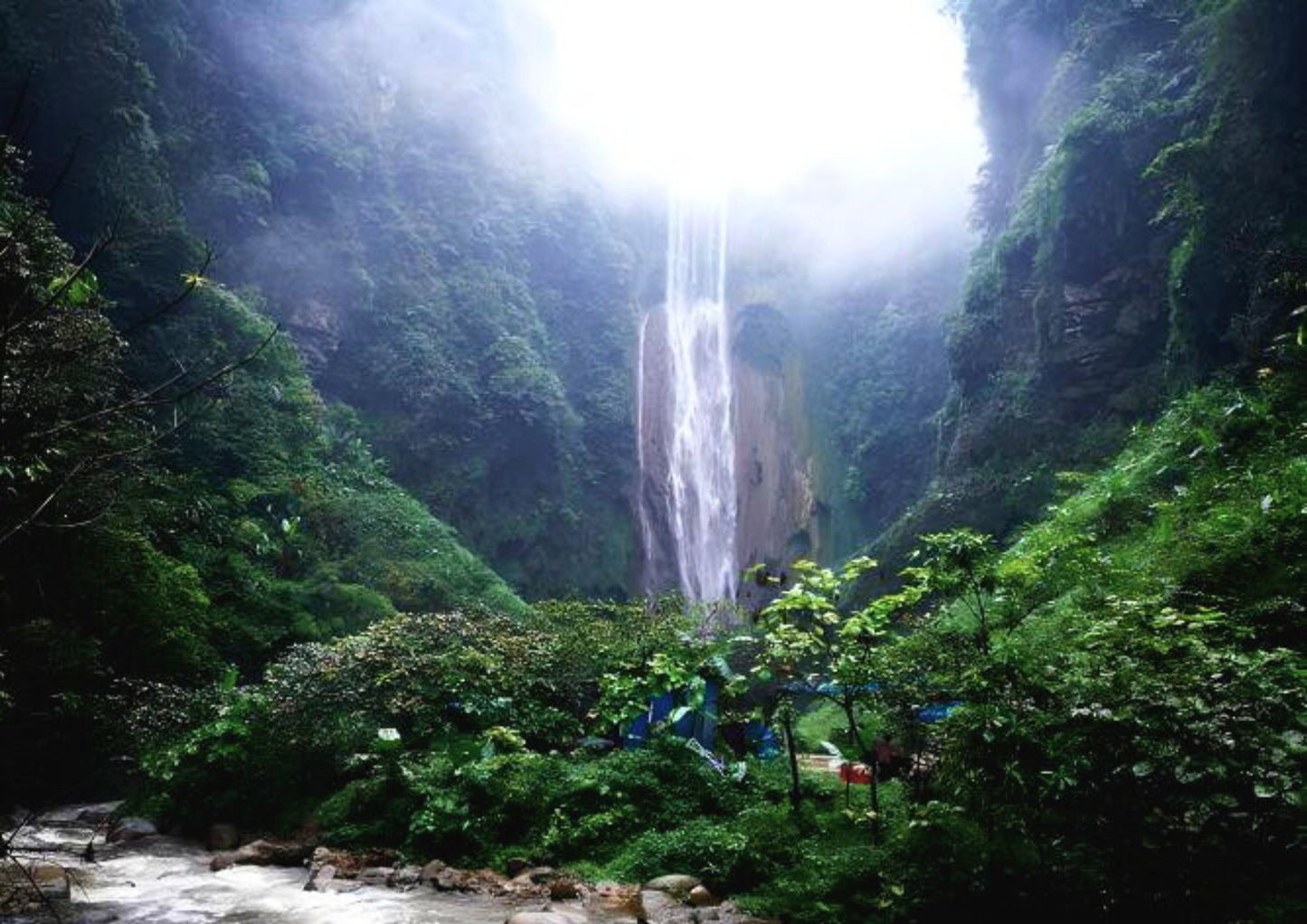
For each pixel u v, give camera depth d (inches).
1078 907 151.5
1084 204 641.6
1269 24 434.6
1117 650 170.9
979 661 177.2
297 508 629.0
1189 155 473.1
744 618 256.7
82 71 560.1
